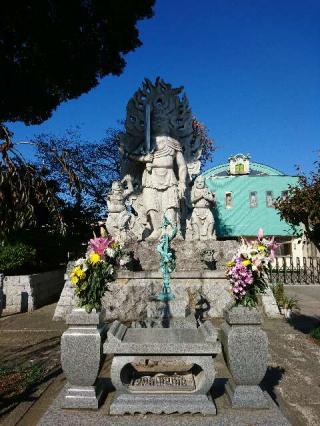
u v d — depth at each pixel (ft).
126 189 42.98
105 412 12.95
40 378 17.56
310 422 13.17
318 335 24.23
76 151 76.79
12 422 13.25
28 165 24.64
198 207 40.42
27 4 35.37
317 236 24.32
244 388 13.30
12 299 37.32
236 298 13.97
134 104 44.57
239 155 89.97
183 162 42.09
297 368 18.92
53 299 45.60
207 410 12.71
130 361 13.28
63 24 37.91
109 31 42.39
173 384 13.84
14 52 38.86
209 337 13.26
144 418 12.52
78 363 13.35
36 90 40.29
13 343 24.35
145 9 43.24
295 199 24.30
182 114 44.98
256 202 83.41
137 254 35.91
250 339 13.29
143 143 42.47
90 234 61.31
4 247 40.16
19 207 23.94
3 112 41.22
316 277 65.77
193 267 35.91
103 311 14.93
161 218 39.91
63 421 12.34
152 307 28.55
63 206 51.24
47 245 47.37
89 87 45.39
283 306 32.40
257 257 13.96
